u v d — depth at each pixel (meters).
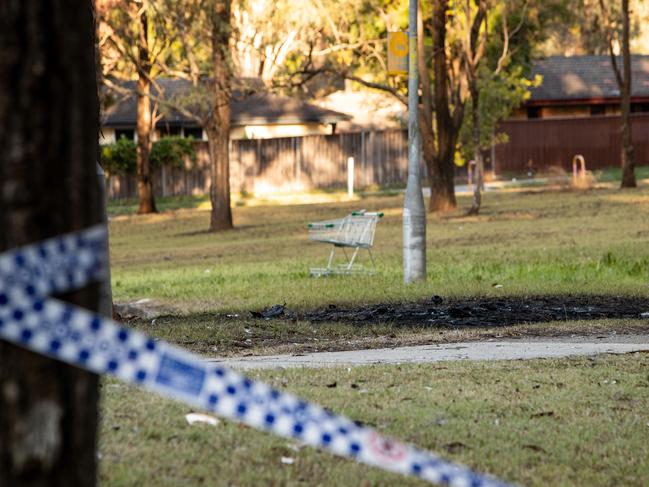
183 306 16.39
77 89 3.47
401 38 18.44
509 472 6.09
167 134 58.31
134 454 6.00
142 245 34.41
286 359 10.33
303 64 36.22
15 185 3.36
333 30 33.19
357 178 58.22
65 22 3.44
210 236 36.06
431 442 6.62
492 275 19.28
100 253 3.16
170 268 25.30
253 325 13.23
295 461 6.05
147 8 33.25
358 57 36.28
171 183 55.78
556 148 62.44
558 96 66.19
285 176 57.06
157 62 35.50
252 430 6.66
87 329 3.09
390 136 58.75
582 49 83.81
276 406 3.31
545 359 10.03
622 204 37.94
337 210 43.66
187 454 6.03
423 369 9.31
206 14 33.62
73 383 3.43
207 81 37.34
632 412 7.70
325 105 68.19
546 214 35.62
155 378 3.15
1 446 3.35
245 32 35.78
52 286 3.10
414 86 18.36
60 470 3.41
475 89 36.75
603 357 10.13
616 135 62.69
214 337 12.28
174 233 38.41
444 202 38.62
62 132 3.43
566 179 47.31
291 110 59.75
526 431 7.05
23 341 3.06
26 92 3.37
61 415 3.40
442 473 3.53
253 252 28.66
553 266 20.17
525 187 52.03
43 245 3.31
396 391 8.21
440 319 13.98
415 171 18.41
